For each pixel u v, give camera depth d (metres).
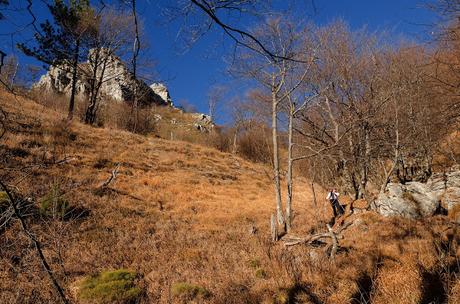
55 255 10.74
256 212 19.34
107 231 13.97
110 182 19.70
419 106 15.86
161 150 31.17
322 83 18.16
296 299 8.98
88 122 34.12
